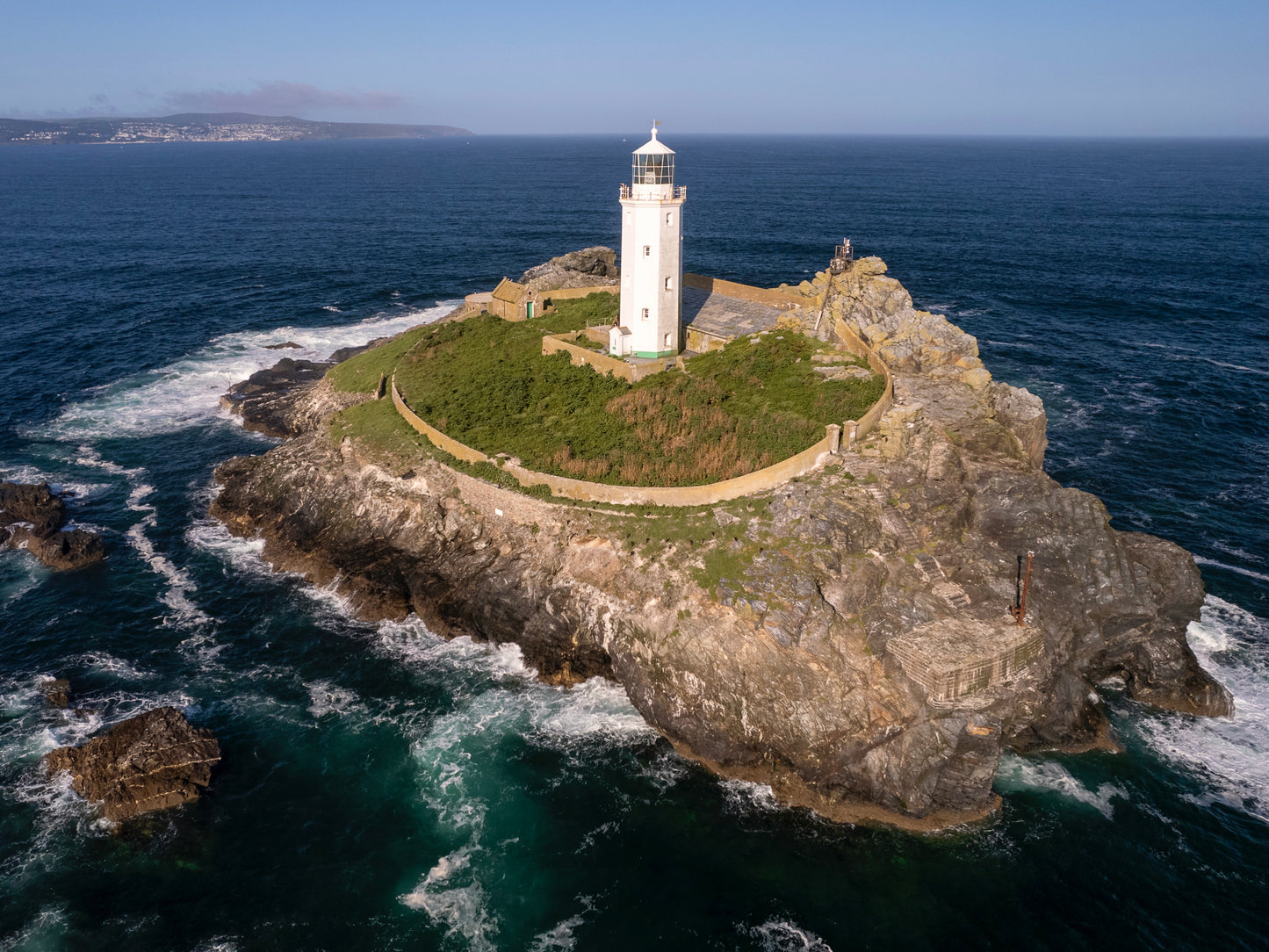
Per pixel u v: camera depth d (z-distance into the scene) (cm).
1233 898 3150
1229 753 3822
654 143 5497
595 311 7038
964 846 3350
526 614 4369
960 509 4234
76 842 3338
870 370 5472
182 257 13800
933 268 13288
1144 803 3562
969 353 5691
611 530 4425
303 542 5288
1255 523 5625
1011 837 3394
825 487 4334
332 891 3158
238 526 5603
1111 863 3284
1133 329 9944
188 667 4322
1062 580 4012
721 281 7144
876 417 4859
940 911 3089
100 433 7006
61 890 3144
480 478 4950
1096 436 6950
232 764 3728
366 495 5284
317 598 4866
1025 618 3772
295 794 3584
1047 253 14575
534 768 3703
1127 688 4206
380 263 13500
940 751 3400
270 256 14062
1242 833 3422
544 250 14850
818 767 3544
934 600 3847
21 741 3797
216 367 8481
